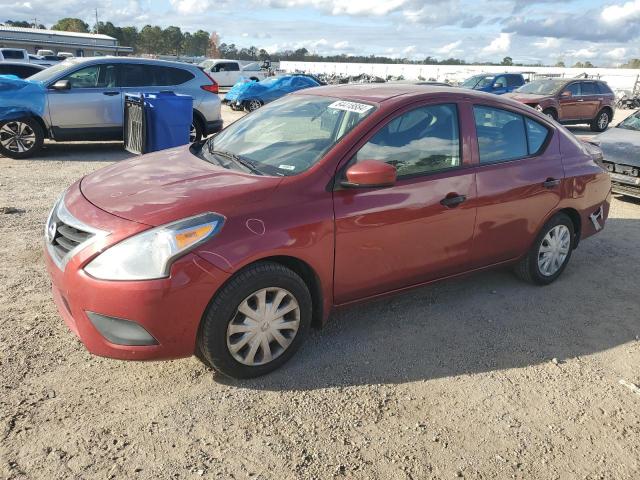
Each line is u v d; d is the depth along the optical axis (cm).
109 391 302
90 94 973
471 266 412
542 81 1770
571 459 271
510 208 415
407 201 353
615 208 766
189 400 298
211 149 407
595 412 309
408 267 369
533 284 476
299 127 379
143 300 271
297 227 307
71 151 1053
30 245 505
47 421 274
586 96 1725
